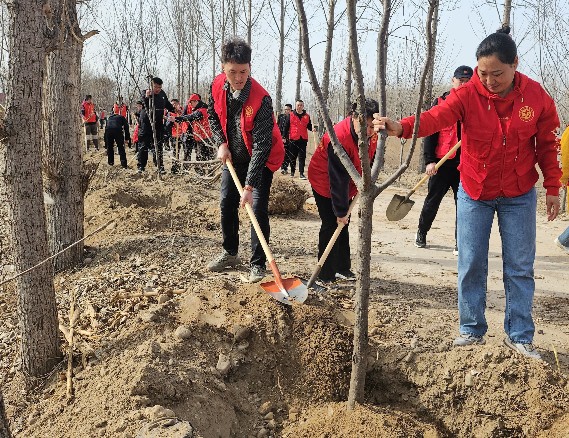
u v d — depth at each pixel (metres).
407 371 3.26
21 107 2.97
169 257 5.05
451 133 5.41
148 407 2.78
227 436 2.91
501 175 3.15
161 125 10.73
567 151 5.06
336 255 4.43
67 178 4.94
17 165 3.06
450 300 4.34
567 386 3.04
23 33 2.87
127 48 9.98
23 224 3.12
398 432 2.83
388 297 4.36
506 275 3.32
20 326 3.27
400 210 5.15
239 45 3.86
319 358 3.30
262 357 3.33
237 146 4.30
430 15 2.25
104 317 3.79
